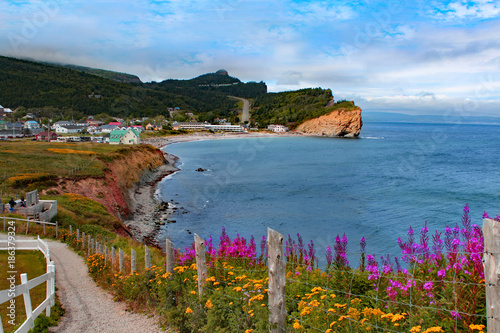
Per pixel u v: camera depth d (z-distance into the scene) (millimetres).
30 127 142875
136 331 7156
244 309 5199
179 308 6684
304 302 4723
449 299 4148
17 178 32594
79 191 35250
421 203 39844
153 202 44125
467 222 5055
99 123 154875
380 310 4270
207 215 37438
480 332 3365
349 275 5340
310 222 33406
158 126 182500
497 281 2809
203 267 6484
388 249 23859
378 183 54656
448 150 109062
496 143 135875
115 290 10586
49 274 8625
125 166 54781
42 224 22766
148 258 9445
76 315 8469
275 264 4602
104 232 24266
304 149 121812
